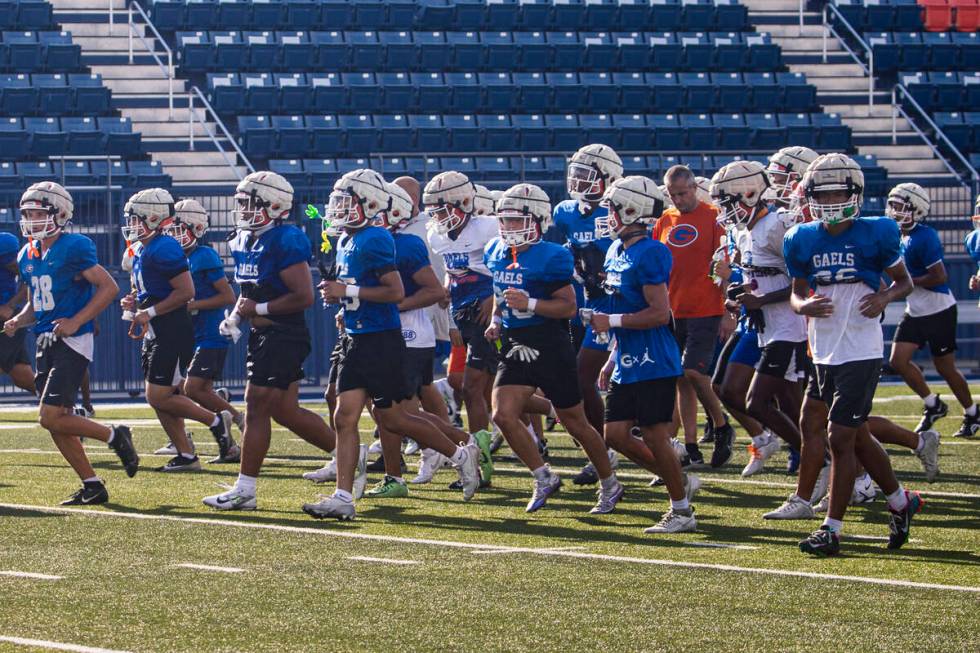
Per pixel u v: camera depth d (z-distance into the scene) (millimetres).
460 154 57688
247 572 18828
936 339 37062
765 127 79750
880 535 22484
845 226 20703
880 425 26094
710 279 31000
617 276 22797
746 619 16031
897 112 84000
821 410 23562
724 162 75438
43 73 75312
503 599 17094
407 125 76375
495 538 21953
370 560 19797
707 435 37844
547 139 76125
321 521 23703
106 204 56531
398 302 23766
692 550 20875
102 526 22906
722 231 30969
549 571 18984
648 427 22531
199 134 74438
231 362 59250
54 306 25375
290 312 24828
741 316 28797
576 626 15648
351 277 23812
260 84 77125
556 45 83375
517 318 24438
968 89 84375
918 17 91188
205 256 33125
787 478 29953
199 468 32062
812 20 92125
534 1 87062
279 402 25234
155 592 17422
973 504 26125
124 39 80000
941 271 36438
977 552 20828
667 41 86375
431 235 31766
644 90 81188
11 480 29547
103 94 73438
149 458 34562
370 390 24078
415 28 84375
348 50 80188
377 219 24219
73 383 25625
